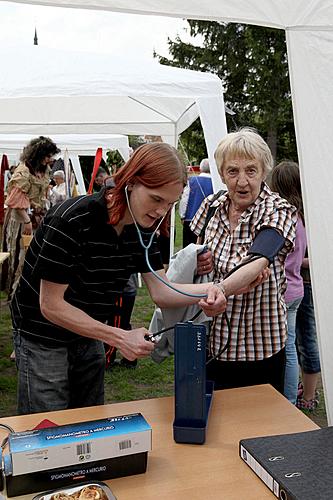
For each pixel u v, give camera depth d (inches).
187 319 71.3
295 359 117.0
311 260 65.2
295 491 41.7
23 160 188.7
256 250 66.4
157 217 59.2
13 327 72.1
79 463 45.1
